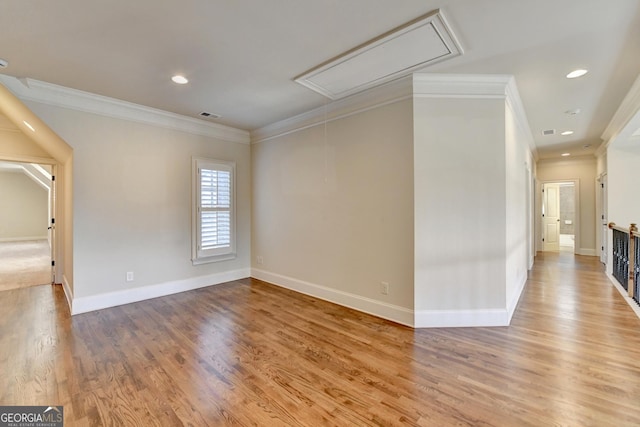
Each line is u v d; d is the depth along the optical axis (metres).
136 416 1.78
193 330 3.02
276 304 3.81
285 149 4.52
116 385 2.09
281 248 4.63
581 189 7.37
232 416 1.78
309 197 4.16
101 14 2.03
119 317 3.37
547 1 1.89
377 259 3.38
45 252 8.06
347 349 2.61
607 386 2.03
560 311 3.47
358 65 2.76
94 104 3.56
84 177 3.52
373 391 2.01
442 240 3.05
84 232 3.53
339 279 3.79
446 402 1.89
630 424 1.67
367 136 3.44
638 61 2.64
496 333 2.89
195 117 4.34
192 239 4.48
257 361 2.41
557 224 8.47
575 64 2.71
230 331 3.00
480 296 3.06
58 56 2.59
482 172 3.03
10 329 3.04
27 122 3.70
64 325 3.14
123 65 2.76
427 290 3.05
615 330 2.94
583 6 1.93
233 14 2.04
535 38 2.31
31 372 2.25
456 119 3.02
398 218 3.19
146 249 4.03
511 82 3.06
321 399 1.93
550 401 1.88
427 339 2.78
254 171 5.11
